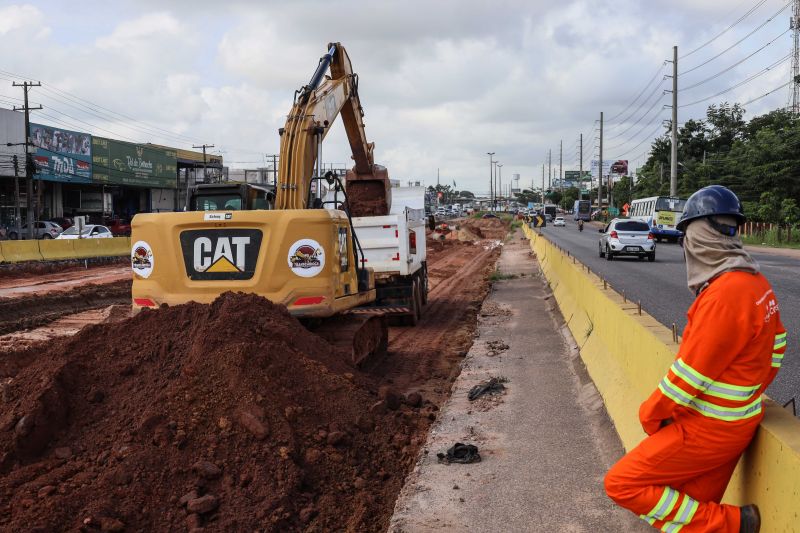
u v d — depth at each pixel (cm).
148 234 915
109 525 462
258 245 886
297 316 883
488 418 709
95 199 6588
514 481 542
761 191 5141
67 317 1714
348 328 970
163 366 654
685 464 328
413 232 1592
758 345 316
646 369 570
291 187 1016
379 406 699
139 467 523
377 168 1606
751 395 320
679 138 8700
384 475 590
